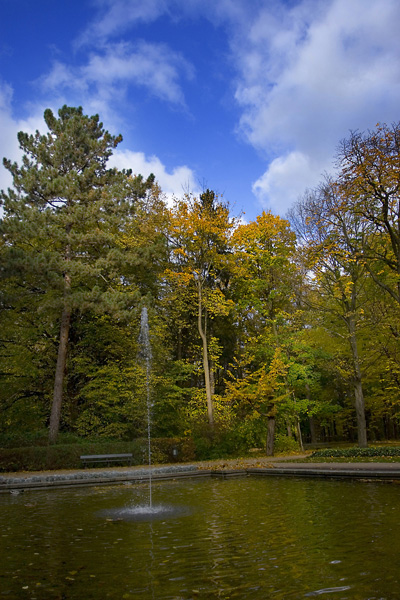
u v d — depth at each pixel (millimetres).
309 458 19125
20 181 21562
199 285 26625
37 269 19016
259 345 27922
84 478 15141
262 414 24328
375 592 4477
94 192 21688
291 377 26047
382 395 29031
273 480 14859
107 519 8789
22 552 6363
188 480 16016
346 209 19922
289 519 8156
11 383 23469
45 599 4562
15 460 17891
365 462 16094
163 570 5398
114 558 5969
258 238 28391
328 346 26438
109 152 24609
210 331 31219
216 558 5828
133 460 20562
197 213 26062
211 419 24516
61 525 8297
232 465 18328
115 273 22062
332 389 34219
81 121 23781
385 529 6980
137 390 22953
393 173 17719
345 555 5734
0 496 12664
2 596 4668
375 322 21172
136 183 23953
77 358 23578
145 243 25125
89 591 4758
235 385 24812
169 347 26734
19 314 23938
